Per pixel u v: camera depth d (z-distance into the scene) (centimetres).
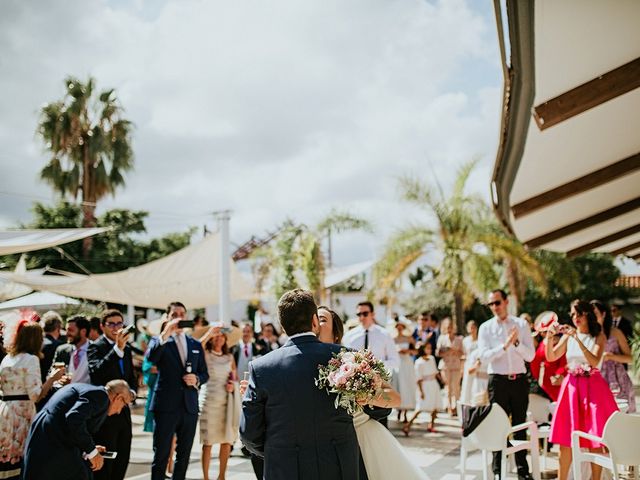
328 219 2019
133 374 638
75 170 2811
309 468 315
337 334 478
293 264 1886
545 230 988
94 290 1781
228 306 1605
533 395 852
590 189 738
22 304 1831
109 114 2852
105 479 570
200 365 682
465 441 602
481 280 1897
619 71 452
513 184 692
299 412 320
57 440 466
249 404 328
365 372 317
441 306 3016
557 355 628
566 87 460
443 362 1312
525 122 516
